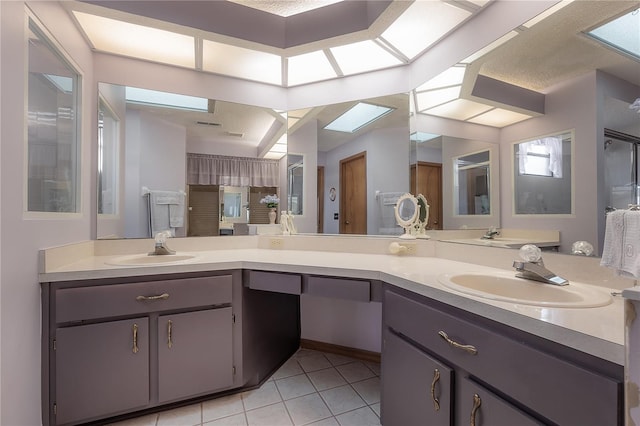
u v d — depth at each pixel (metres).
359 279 1.47
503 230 1.42
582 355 0.66
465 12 1.56
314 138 2.32
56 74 1.50
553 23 1.21
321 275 1.54
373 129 2.15
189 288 1.55
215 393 1.68
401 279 1.25
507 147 1.39
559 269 1.18
